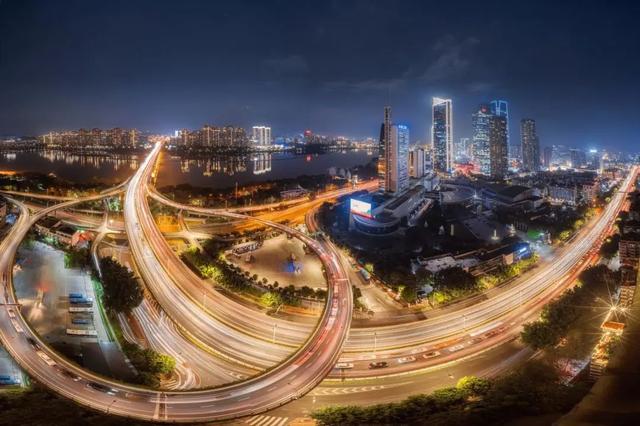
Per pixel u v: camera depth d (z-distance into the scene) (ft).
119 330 438.81
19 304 469.98
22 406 305.32
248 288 538.47
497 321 481.05
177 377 374.22
